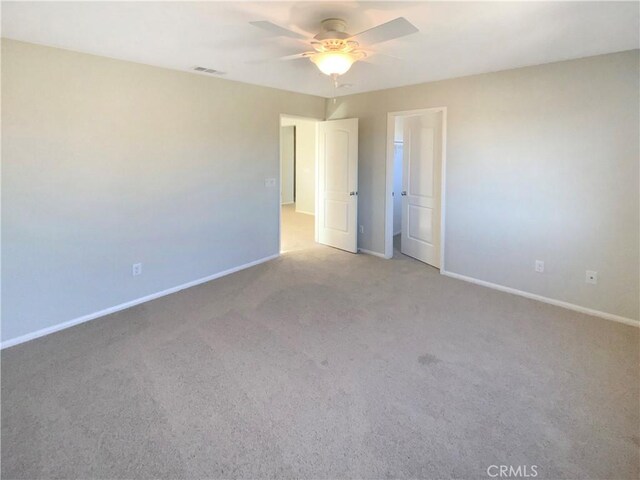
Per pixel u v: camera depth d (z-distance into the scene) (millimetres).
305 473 1717
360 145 5305
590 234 3367
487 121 3893
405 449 1852
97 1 2078
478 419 2053
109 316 3357
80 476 1691
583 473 1707
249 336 2990
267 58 3250
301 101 5215
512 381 2389
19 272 2865
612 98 3125
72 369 2520
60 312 3123
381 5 2141
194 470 1729
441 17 2312
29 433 1938
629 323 3207
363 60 3334
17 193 2801
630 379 2400
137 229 3592
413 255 5270
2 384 2346
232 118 4340
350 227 5488
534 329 3105
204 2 2096
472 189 4117
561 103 3389
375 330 3092
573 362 2604
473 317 3338
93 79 3129
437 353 2732
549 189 3557
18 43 2707
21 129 2773
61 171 3016
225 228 4461
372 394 2268
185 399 2217
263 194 4902
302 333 3041
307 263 5000
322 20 2355
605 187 3246
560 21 2381
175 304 3631
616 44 2869
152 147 3615
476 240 4168
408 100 4590
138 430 1969
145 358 2662
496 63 3434
